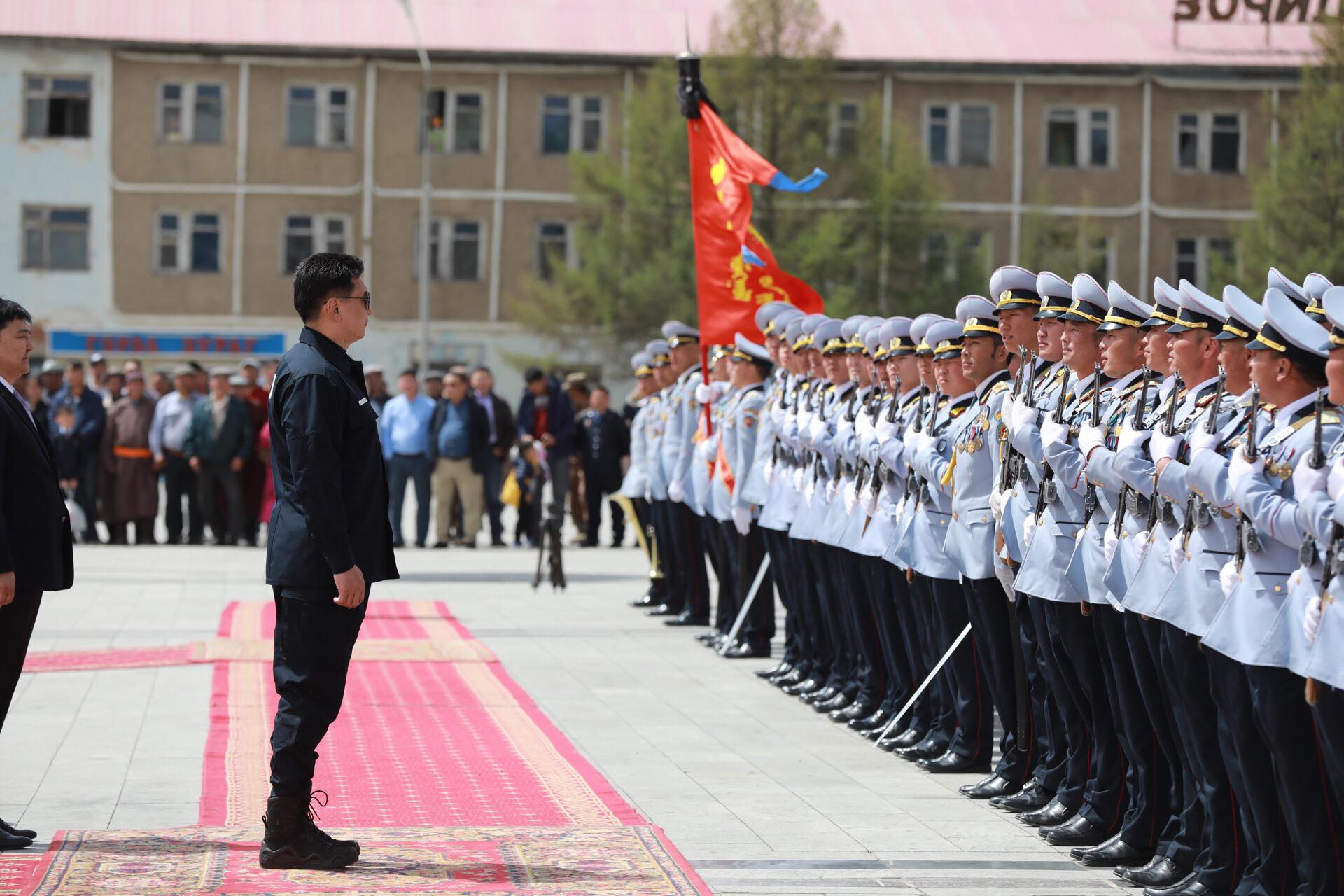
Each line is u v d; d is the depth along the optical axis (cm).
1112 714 666
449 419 2105
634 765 822
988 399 775
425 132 3841
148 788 751
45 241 3962
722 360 1250
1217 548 582
